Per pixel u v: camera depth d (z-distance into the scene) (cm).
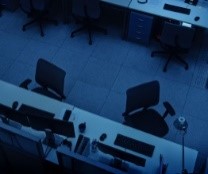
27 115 335
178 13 520
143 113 423
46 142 355
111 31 598
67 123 323
